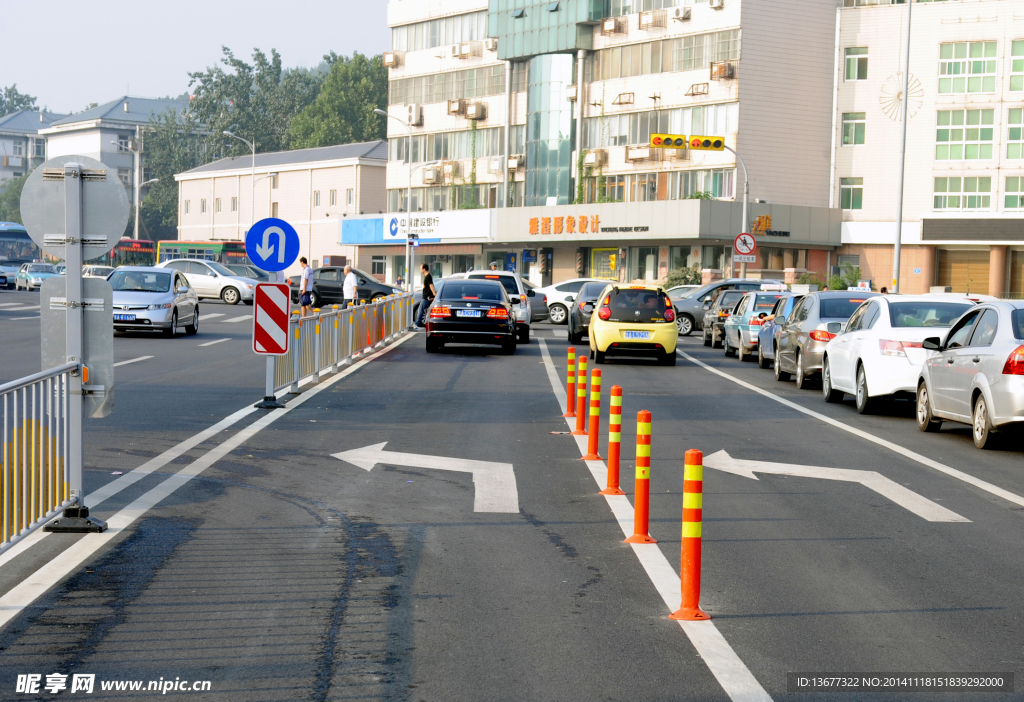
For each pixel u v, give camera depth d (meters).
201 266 49.78
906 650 5.45
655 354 24.28
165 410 14.23
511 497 9.20
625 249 59.38
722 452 11.90
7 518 6.71
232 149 109.25
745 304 27.05
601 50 61.41
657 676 5.01
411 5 72.12
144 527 7.82
